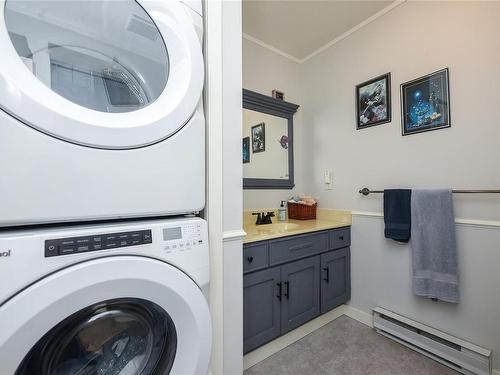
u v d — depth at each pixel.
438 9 1.58
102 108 0.71
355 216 2.04
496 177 1.37
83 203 0.59
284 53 2.39
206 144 0.93
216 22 0.96
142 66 0.77
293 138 2.45
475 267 1.43
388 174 1.84
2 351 0.47
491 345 1.37
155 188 0.70
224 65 1.05
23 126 0.52
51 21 0.63
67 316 0.55
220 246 0.97
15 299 0.48
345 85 2.13
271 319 1.54
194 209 0.80
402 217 1.68
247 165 2.11
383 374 1.42
